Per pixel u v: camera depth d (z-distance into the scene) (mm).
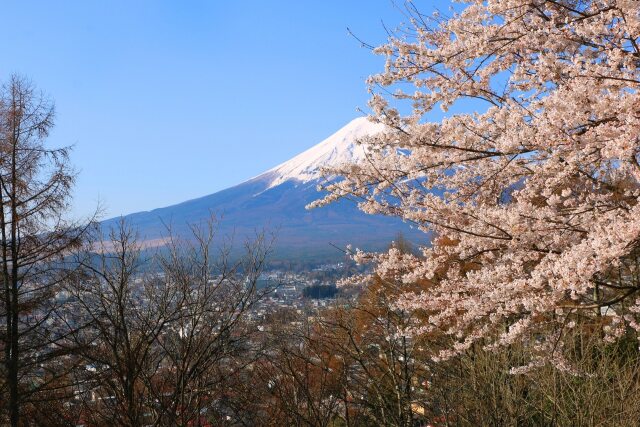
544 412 9266
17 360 12352
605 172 5613
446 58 5508
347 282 7254
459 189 6297
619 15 4672
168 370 10391
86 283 10648
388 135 5188
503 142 4711
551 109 4578
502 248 5336
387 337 8766
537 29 5508
